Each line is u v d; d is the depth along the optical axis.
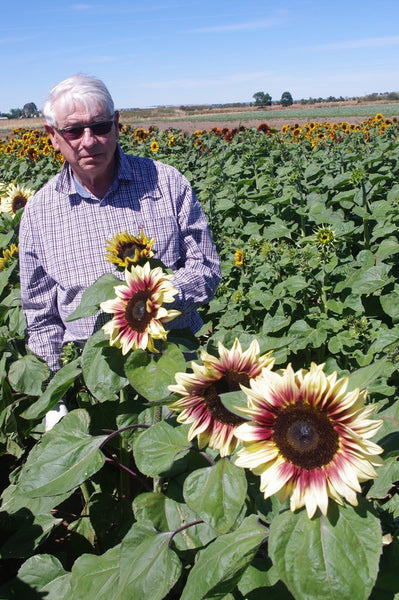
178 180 2.99
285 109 67.31
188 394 1.80
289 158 12.35
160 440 2.03
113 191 2.90
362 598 1.46
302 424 1.52
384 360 1.67
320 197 7.00
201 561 1.71
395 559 1.88
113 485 3.20
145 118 59.50
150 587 1.85
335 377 1.53
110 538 2.79
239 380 1.79
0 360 3.39
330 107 65.38
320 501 1.49
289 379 1.52
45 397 2.47
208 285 2.93
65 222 2.94
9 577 3.02
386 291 4.78
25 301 3.13
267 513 1.82
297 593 1.49
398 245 4.75
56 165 12.70
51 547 3.15
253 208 7.20
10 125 52.75
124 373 2.19
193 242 3.00
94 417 2.89
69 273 2.96
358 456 1.48
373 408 1.49
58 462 2.23
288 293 4.95
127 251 2.35
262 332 4.59
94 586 2.05
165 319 2.00
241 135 16.20
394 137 15.26
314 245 4.64
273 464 1.54
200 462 2.10
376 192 7.04
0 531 3.03
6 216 5.27
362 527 1.54
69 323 3.05
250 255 5.15
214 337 2.23
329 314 4.67
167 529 2.05
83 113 2.63
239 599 2.04
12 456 4.16
